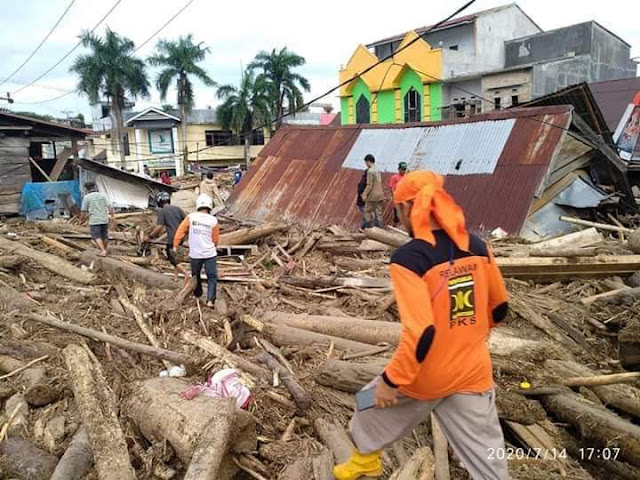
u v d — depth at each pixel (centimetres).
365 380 444
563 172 1130
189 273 916
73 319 661
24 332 595
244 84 4381
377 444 288
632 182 1529
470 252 262
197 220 720
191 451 346
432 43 3450
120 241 1289
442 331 254
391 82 3191
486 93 2814
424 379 258
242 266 963
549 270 741
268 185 1555
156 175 4478
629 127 1585
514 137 1120
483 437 266
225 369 456
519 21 3331
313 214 1360
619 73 3041
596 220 1145
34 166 2183
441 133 1291
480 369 265
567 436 416
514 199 1020
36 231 1357
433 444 388
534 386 445
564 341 607
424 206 255
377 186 1163
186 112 4412
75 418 439
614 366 565
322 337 564
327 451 378
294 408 438
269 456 385
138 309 688
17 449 404
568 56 2805
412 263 249
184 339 600
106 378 500
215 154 4834
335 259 976
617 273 750
